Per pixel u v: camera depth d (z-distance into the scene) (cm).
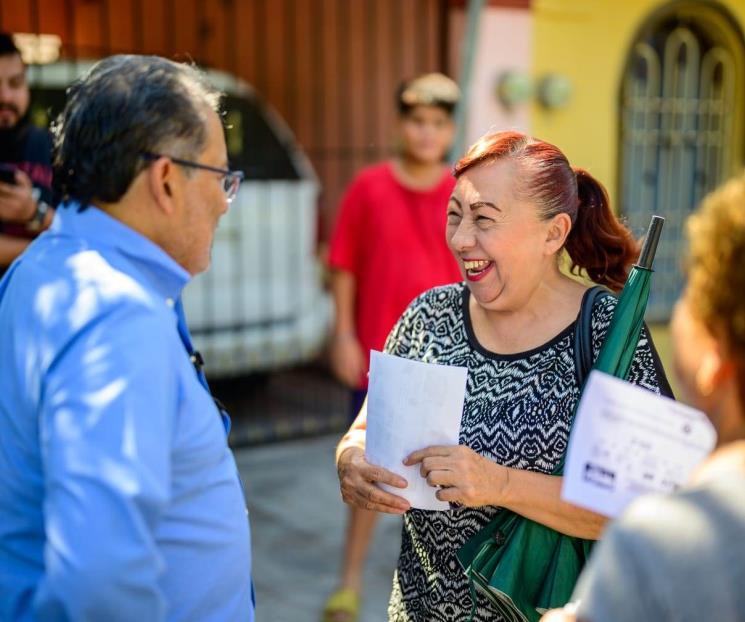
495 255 203
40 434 151
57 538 140
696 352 126
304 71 716
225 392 638
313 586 407
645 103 712
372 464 203
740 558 112
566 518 191
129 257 166
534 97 652
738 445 123
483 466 193
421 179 393
